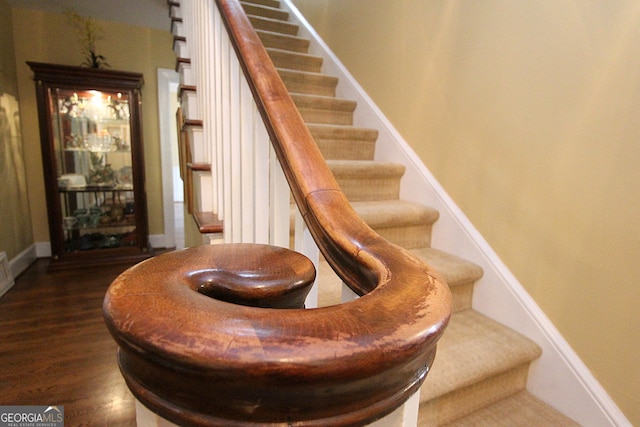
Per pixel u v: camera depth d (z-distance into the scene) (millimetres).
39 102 2971
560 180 1270
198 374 247
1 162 2848
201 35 1544
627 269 1092
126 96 3320
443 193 1771
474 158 1615
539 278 1354
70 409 1487
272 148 833
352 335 278
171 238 4164
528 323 1362
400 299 350
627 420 1107
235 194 1131
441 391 1098
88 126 3326
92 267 3293
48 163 3070
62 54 3422
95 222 3480
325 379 257
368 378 275
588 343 1203
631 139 1063
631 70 1054
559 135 1266
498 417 1217
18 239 3119
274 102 799
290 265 442
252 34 982
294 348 256
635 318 1079
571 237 1242
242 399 252
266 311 297
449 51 1730
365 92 2406
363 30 2406
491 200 1539
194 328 264
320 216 621
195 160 1671
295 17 3336
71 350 1928
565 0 1220
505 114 1463
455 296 1548
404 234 1747
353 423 279
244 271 411
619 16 1075
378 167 1924
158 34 3773
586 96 1176
